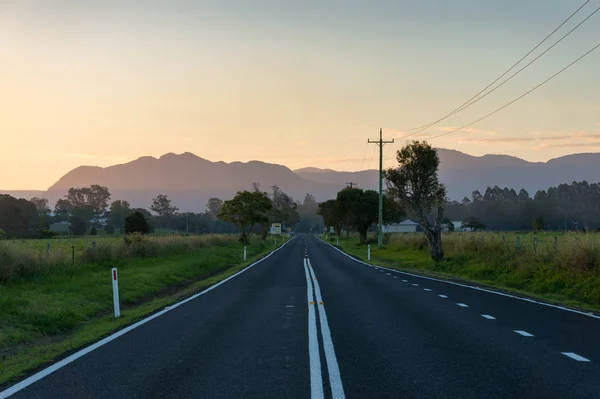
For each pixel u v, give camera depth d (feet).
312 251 174.91
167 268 82.69
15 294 47.37
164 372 23.72
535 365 24.73
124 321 38.32
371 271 89.40
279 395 20.18
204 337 31.91
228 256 132.87
